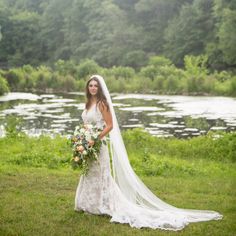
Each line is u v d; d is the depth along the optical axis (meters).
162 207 6.73
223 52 59.09
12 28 90.69
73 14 84.62
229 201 7.48
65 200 7.22
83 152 6.25
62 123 23.36
